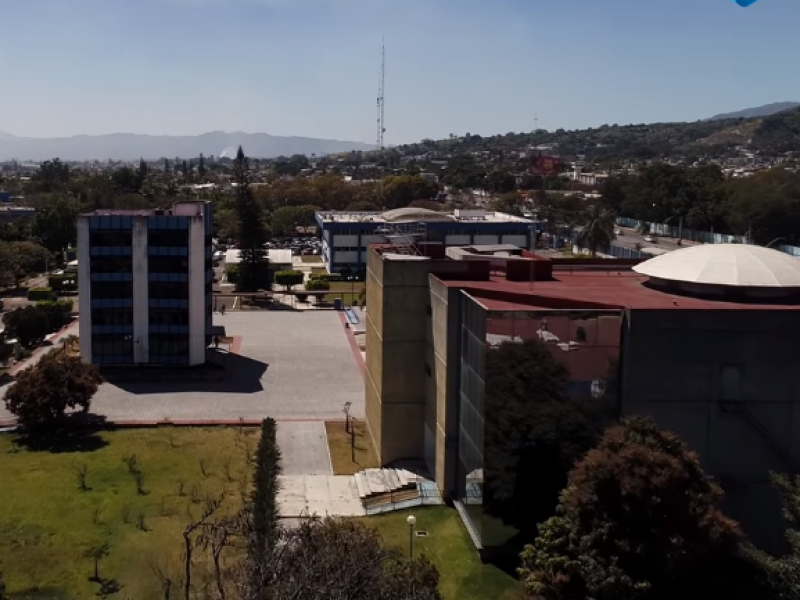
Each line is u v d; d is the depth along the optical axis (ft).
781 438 104.58
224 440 151.53
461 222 353.92
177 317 197.26
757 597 80.89
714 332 102.47
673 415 103.50
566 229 487.20
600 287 127.34
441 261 135.85
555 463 103.96
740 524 104.12
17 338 223.10
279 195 594.65
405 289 136.26
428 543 110.11
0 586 90.43
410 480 130.52
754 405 103.81
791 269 117.19
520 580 93.97
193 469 135.74
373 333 150.51
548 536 84.69
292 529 102.06
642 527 79.82
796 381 103.86
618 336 103.24
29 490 125.70
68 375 155.53
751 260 117.80
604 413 104.01
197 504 120.67
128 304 195.72
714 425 103.91
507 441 104.17
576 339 103.19
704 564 81.51
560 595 80.64
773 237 427.33
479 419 106.22
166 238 194.18
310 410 172.35
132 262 194.08
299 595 72.43
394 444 139.95
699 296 116.88
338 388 189.67
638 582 77.41
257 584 74.74
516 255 151.12
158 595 94.27
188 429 157.69
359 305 295.89
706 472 104.63
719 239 450.71
